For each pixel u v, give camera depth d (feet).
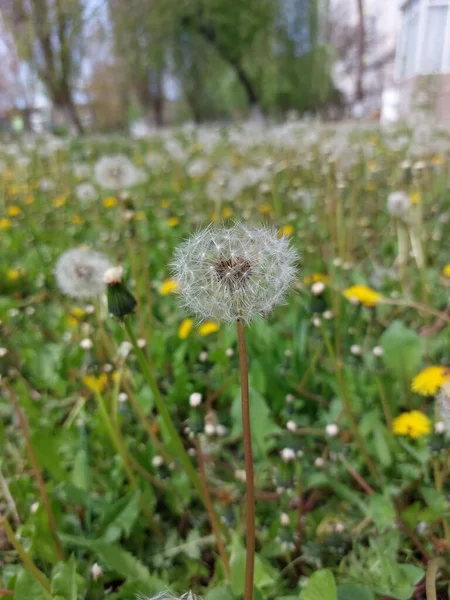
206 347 1.49
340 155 2.35
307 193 2.32
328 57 13.04
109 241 2.20
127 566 0.78
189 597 0.57
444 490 0.87
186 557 0.90
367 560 0.82
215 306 0.53
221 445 1.11
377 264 1.92
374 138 4.05
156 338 1.38
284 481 0.87
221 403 1.28
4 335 1.37
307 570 0.84
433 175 2.57
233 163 3.52
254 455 1.09
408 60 8.97
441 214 2.14
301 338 1.32
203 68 13.51
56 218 2.79
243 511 0.94
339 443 0.96
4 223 2.68
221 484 1.03
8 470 1.12
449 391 0.78
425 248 1.66
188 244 0.56
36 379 1.39
